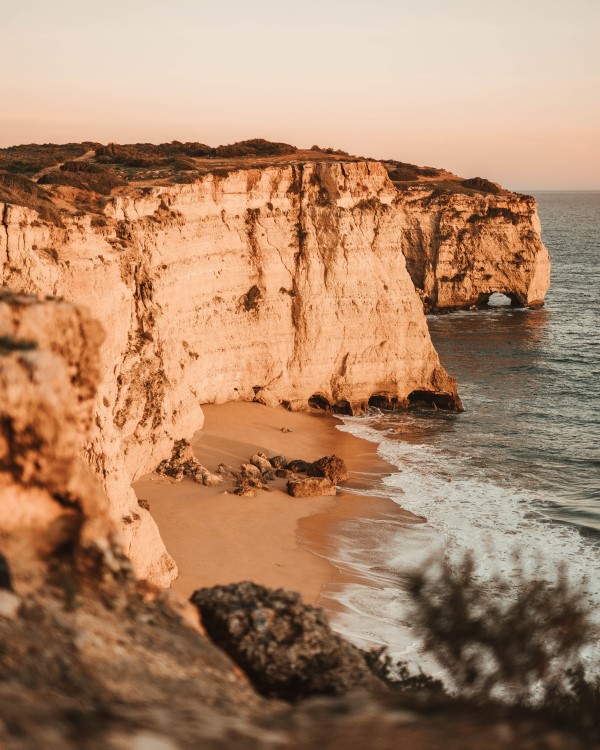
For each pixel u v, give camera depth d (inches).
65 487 281.0
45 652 240.4
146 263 1720.0
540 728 253.6
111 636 268.2
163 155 3011.8
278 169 2212.1
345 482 1660.9
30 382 272.1
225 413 2052.2
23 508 274.7
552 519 1465.3
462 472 1754.4
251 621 351.3
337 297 2246.6
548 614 369.1
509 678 332.8
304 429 2063.2
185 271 1910.7
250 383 2188.7
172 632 291.3
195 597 367.2
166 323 1729.8
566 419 2249.0
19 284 1101.1
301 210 2252.7
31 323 287.4
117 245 1491.1
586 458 1881.2
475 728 244.8
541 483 1688.0
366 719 243.4
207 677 276.5
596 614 965.8
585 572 1202.0
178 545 1238.9
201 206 2014.0
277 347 2197.3
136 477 1483.8
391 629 1002.1
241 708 260.1
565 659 358.3
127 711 223.9
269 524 1381.6
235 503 1450.5
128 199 1732.3
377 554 1279.5
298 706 259.1
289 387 2225.6
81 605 272.2
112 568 289.4
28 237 1128.8
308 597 1105.4
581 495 1616.6
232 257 2107.5
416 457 1862.7
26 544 272.8
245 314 2142.0
